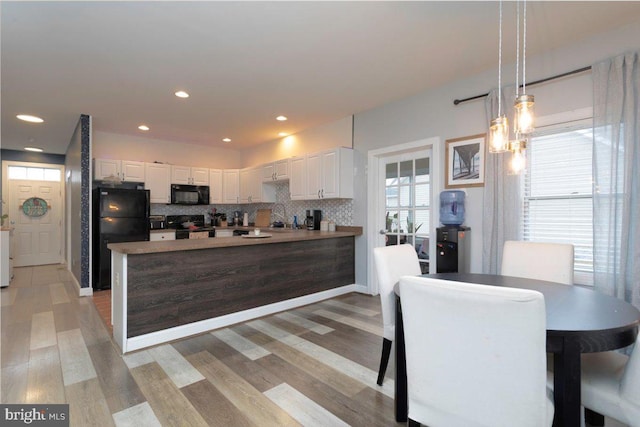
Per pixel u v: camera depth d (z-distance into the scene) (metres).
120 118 4.43
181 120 4.56
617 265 2.29
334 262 4.20
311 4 2.04
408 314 1.19
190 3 2.02
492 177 2.95
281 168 5.25
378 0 2.01
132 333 2.53
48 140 5.55
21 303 3.79
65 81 3.18
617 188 2.28
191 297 2.86
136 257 2.56
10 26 2.24
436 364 1.15
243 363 2.34
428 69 3.02
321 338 2.81
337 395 1.94
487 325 1.01
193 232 5.57
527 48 2.64
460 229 3.05
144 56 2.70
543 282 1.87
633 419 1.15
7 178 6.32
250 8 2.08
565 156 2.64
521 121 1.66
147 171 5.38
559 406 1.18
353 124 4.38
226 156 6.70
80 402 1.85
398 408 1.70
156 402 1.86
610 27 2.34
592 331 1.13
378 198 4.23
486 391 1.06
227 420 1.71
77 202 4.52
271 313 3.46
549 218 2.73
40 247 6.66
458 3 2.05
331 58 2.78
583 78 2.52
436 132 3.47
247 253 3.28
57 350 2.52
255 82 3.27
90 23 2.22
